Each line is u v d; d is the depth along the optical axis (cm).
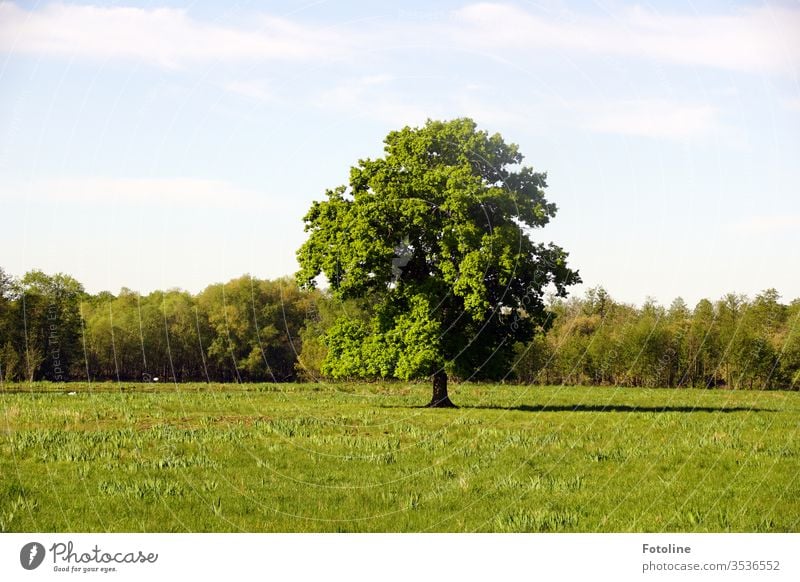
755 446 2403
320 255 3828
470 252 3569
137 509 1512
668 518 1509
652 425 3005
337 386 5822
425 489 1759
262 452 2195
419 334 3672
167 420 3020
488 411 3619
